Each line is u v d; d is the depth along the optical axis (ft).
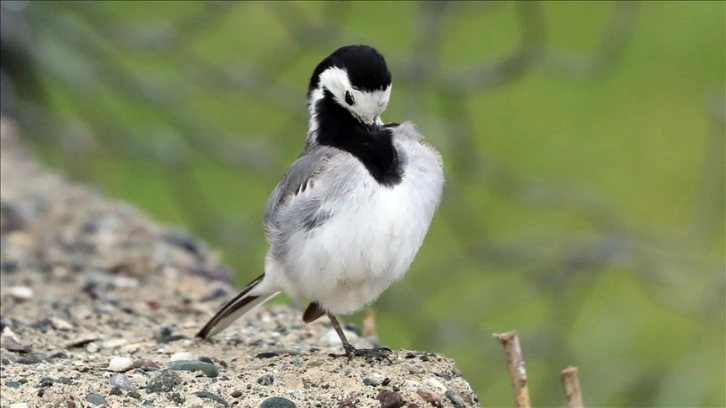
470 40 70.23
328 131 25.76
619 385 49.85
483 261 55.57
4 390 24.41
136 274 35.47
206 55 67.82
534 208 59.88
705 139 66.64
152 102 54.24
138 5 69.46
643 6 71.31
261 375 25.03
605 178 65.87
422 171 25.43
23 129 58.39
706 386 50.72
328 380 24.47
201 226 55.36
